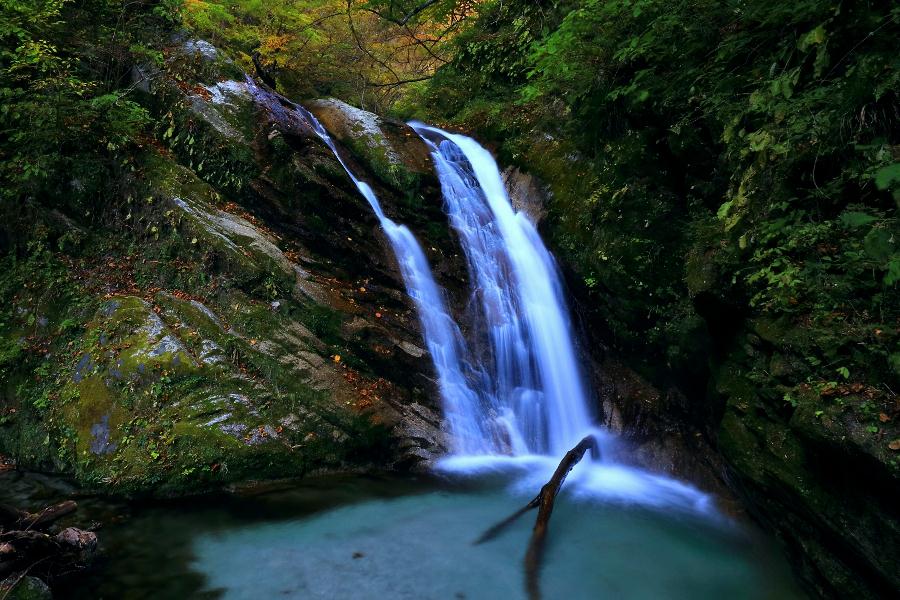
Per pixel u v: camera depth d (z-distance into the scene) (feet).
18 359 20.13
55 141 23.09
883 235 9.18
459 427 23.45
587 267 25.09
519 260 28.35
